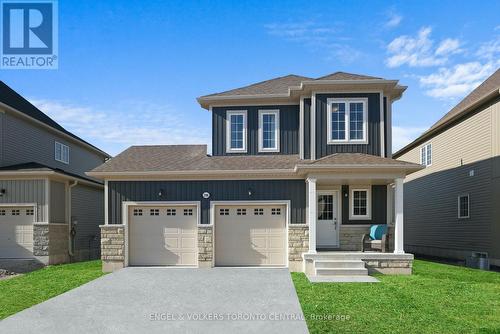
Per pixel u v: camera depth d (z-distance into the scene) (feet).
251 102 54.95
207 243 48.47
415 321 26.50
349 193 52.80
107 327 26.11
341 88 50.65
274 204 48.62
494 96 52.44
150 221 49.75
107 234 48.96
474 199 57.98
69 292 35.60
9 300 33.42
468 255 59.52
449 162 65.87
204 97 54.60
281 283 38.45
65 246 60.18
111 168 49.73
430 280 39.52
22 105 70.33
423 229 75.66
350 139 50.44
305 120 52.29
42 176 56.08
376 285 36.94
